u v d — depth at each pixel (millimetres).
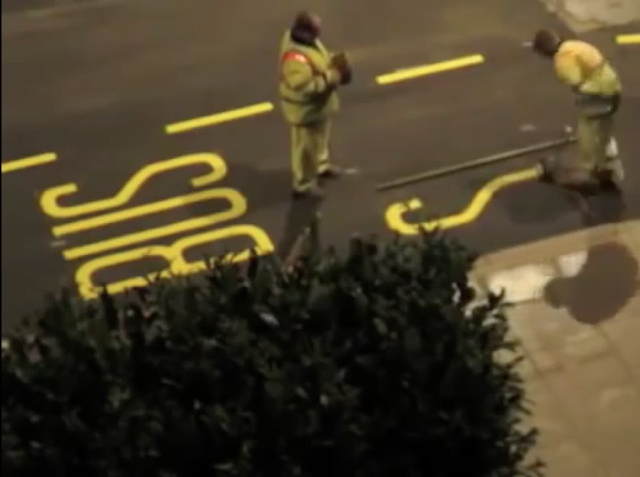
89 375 5660
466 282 6348
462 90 10914
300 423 5605
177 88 10984
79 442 5457
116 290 8984
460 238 9422
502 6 11922
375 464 5781
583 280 9000
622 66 11250
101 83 10977
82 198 9789
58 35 11312
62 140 10281
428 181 9969
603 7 11914
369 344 5969
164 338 5906
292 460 5617
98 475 5430
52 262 9078
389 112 10672
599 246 9312
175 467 5559
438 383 5859
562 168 9984
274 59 11328
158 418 5605
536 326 8625
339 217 9617
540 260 9195
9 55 10508
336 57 8953
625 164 10109
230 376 5746
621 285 8953
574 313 8727
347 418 5668
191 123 10602
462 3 11953
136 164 10172
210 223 9633
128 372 5762
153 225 9609
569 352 8430
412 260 6316
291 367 5734
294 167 9641
